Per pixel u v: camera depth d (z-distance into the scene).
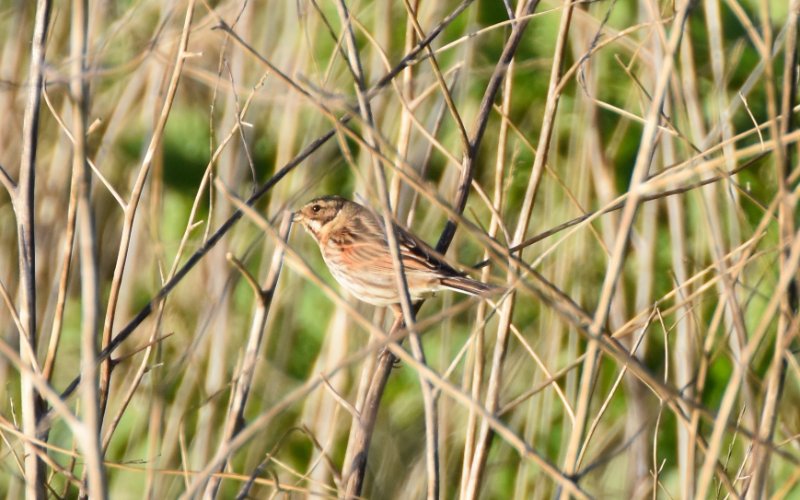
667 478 12.61
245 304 13.80
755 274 12.23
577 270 13.02
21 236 7.82
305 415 12.99
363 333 13.27
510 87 9.04
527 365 13.57
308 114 14.27
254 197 8.52
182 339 13.03
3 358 12.48
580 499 5.93
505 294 8.27
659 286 13.90
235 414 7.53
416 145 13.15
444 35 15.04
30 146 7.81
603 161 13.44
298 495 12.34
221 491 12.73
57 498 8.00
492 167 14.90
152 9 12.83
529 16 8.38
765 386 7.18
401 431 14.05
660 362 13.20
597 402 13.30
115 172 14.17
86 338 5.67
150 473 7.38
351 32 7.21
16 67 13.44
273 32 13.70
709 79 13.93
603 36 12.68
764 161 13.83
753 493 6.70
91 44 10.08
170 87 8.06
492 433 8.51
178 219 15.04
